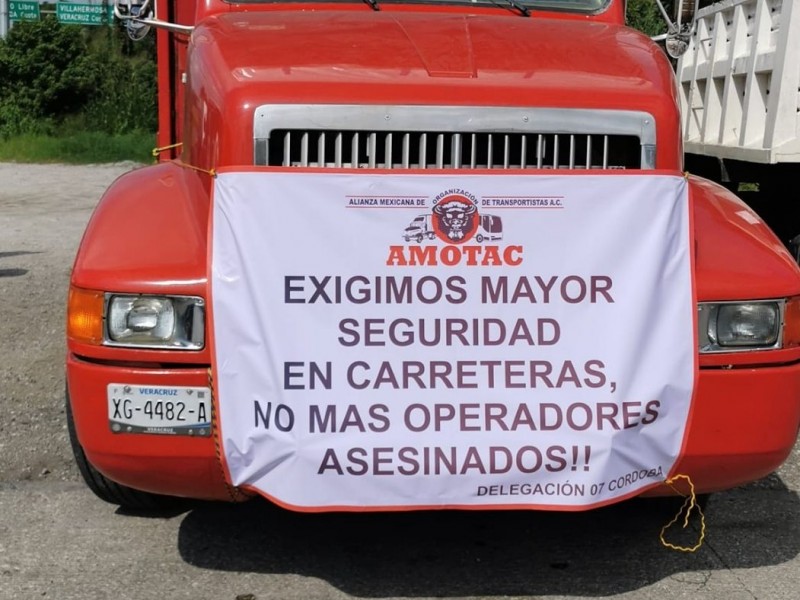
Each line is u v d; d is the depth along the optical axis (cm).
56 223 1208
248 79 338
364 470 301
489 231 307
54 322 690
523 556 375
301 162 334
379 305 304
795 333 326
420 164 335
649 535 394
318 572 359
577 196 311
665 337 311
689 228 316
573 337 307
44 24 2552
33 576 352
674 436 312
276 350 302
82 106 2542
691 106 889
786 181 741
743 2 743
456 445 302
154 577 353
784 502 427
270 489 305
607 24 436
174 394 311
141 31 450
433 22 405
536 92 338
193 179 355
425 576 358
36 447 471
